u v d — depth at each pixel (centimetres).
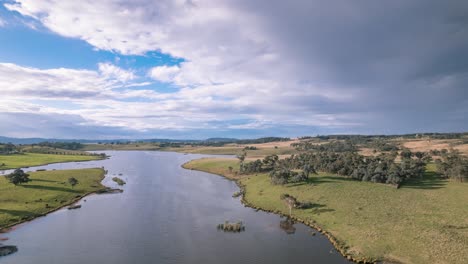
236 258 5556
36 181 11975
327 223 7156
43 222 7638
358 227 6581
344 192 9081
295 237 6581
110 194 11056
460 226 6109
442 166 10469
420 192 8731
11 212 8031
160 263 5359
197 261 5431
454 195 8181
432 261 4919
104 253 5756
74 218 8006
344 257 5534
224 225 7206
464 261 4766
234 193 11050
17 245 6100
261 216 8206
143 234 6812
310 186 10000
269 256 5619
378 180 10094
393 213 7125
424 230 6006
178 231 7019
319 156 14138
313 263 5316
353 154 14175
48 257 5550
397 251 5384
